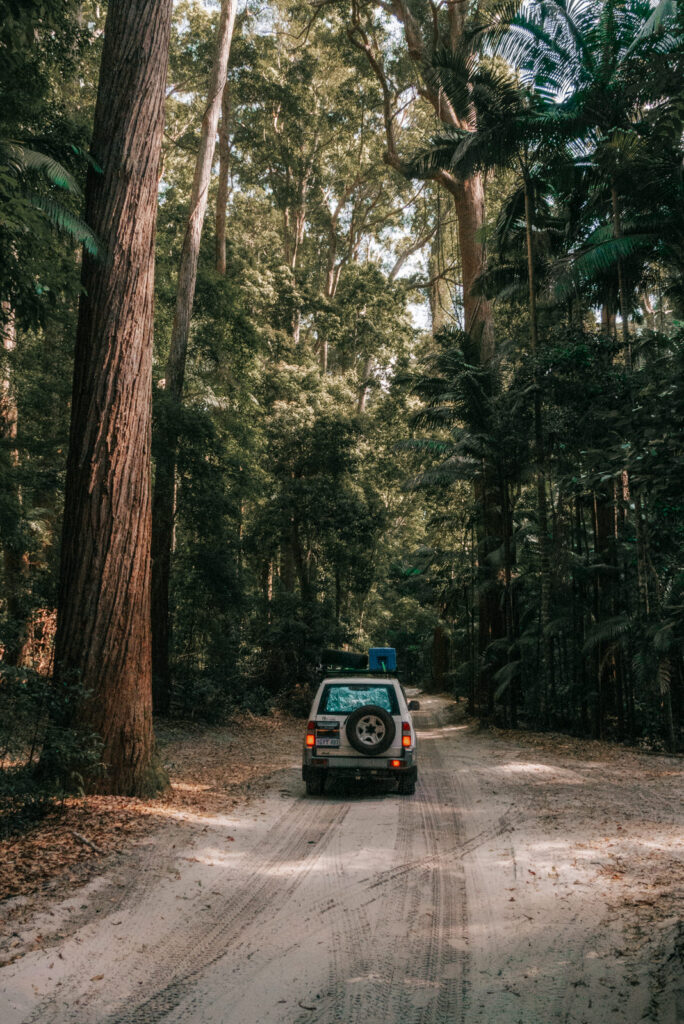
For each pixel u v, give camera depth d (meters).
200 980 4.44
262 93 33.66
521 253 22.47
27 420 18.92
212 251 32.47
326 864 6.89
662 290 21.23
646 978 4.41
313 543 30.69
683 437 8.14
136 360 10.07
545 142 17.78
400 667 50.44
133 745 9.55
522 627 21.61
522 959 4.74
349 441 29.22
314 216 46.41
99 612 9.52
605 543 17.78
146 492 10.09
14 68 11.62
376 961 4.73
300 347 39.38
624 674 15.91
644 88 15.83
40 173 10.46
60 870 6.32
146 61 10.51
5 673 8.12
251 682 25.44
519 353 19.48
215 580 20.58
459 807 9.47
